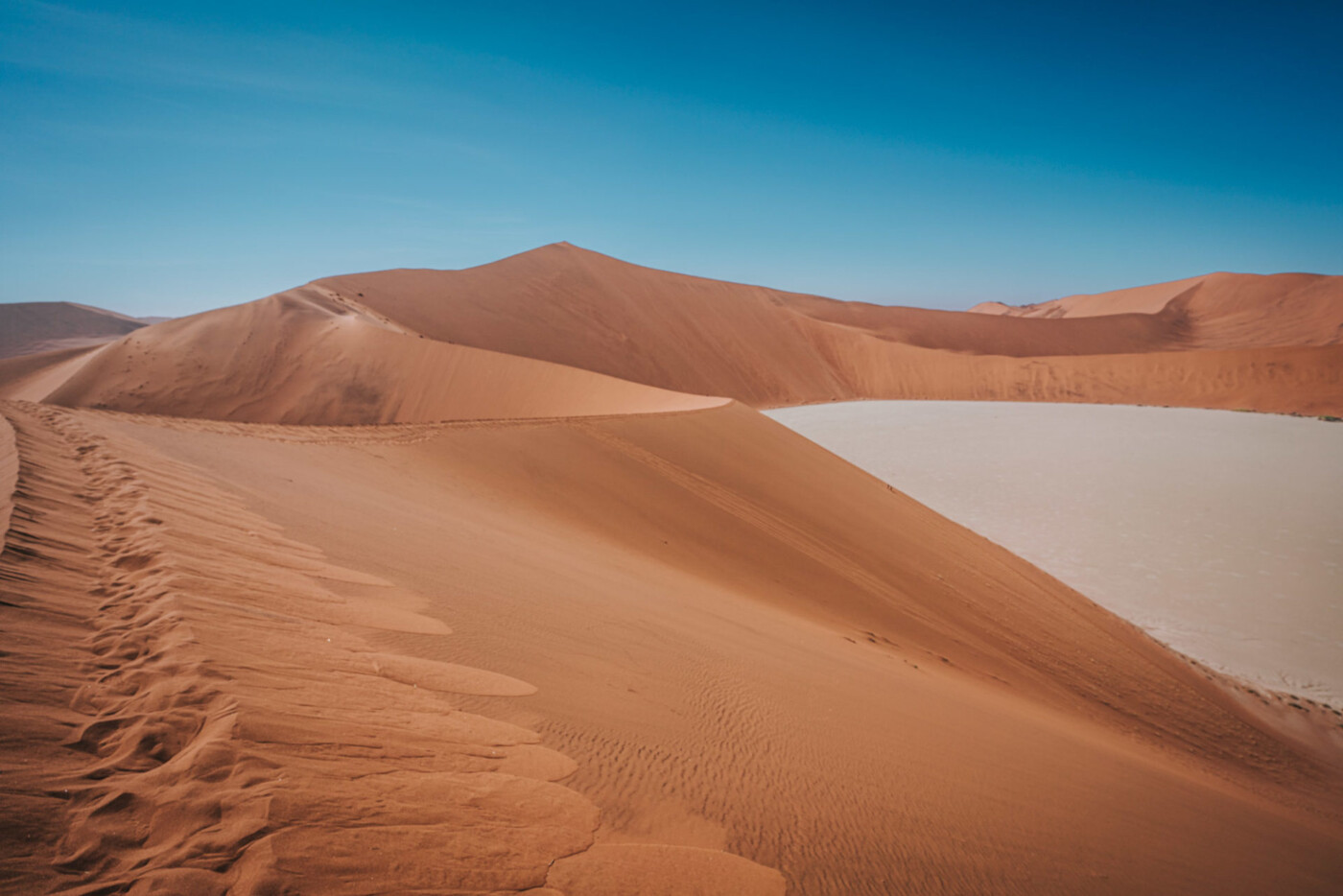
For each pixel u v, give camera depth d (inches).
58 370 1955.0
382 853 117.6
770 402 3499.0
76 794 111.6
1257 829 356.8
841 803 202.7
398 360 1792.6
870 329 4665.4
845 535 765.9
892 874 172.7
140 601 187.8
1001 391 3577.8
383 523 393.1
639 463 758.5
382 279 3115.2
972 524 1259.8
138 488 299.6
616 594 383.9
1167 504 1282.0
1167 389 3223.4
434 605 268.1
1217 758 547.8
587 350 3228.3
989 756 304.0
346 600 243.4
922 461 1713.8
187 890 98.6
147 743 128.3
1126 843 252.1
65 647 155.7
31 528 218.1
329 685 169.5
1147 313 6668.3
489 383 1678.2
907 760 260.5
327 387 1748.3
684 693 260.1
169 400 1673.2
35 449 336.8
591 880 131.6
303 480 463.2
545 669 237.1
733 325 3983.8
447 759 154.5
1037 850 215.9
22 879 93.0
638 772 181.5
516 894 121.1
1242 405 2893.7
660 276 4229.8
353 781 133.0
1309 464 1451.8
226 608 195.6
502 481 637.3
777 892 148.3
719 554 614.5
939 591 709.9
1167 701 625.6
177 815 112.3
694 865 147.7
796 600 563.8
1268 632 825.5
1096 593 941.8
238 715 136.6
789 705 280.7
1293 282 6190.9
